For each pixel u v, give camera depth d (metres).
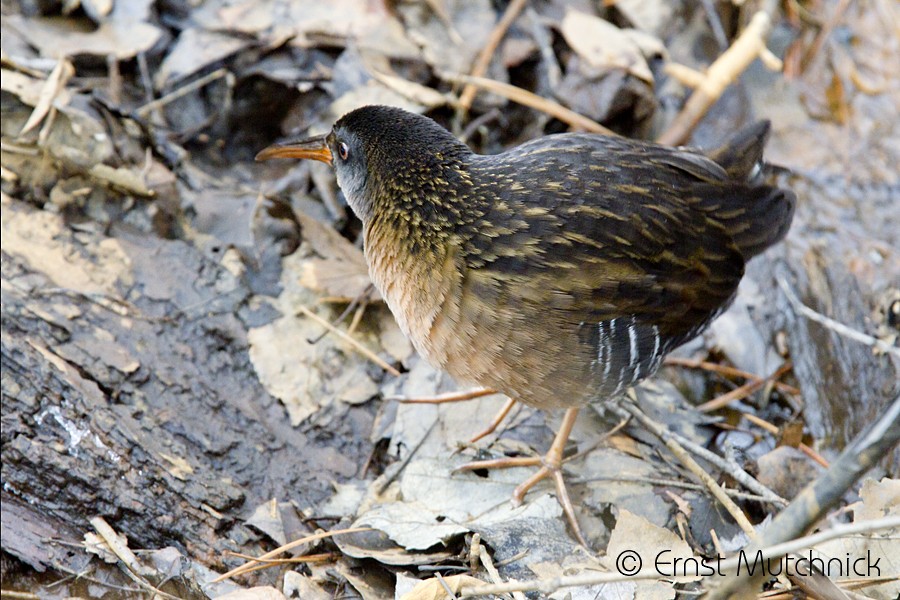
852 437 8.65
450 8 10.78
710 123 10.77
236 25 10.33
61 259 8.58
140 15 10.28
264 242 9.21
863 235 9.95
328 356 8.69
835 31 11.46
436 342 7.41
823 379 9.07
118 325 8.34
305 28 10.32
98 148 9.01
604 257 7.13
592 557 7.22
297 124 10.16
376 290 8.96
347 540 7.48
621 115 10.59
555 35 10.90
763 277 9.75
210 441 7.98
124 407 7.96
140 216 9.09
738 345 9.34
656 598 6.88
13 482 7.60
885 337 9.10
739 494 7.60
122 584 7.31
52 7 10.16
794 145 10.66
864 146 10.67
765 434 8.73
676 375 9.20
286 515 7.76
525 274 7.02
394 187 7.44
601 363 7.22
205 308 8.67
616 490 7.82
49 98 9.12
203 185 9.48
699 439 8.46
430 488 7.87
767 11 10.51
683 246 7.43
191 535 7.58
